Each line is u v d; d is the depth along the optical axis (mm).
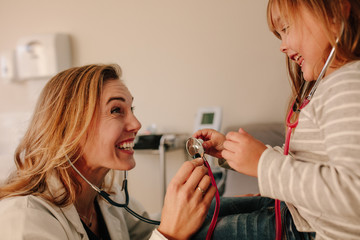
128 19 2586
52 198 762
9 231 634
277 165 569
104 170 889
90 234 849
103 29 2643
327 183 502
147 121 2584
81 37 2691
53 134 794
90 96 785
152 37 2541
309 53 691
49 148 789
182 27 2465
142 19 2555
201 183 723
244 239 678
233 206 854
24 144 858
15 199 707
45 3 2762
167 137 2205
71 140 789
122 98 838
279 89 2271
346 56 612
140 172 2557
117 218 1004
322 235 568
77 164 833
